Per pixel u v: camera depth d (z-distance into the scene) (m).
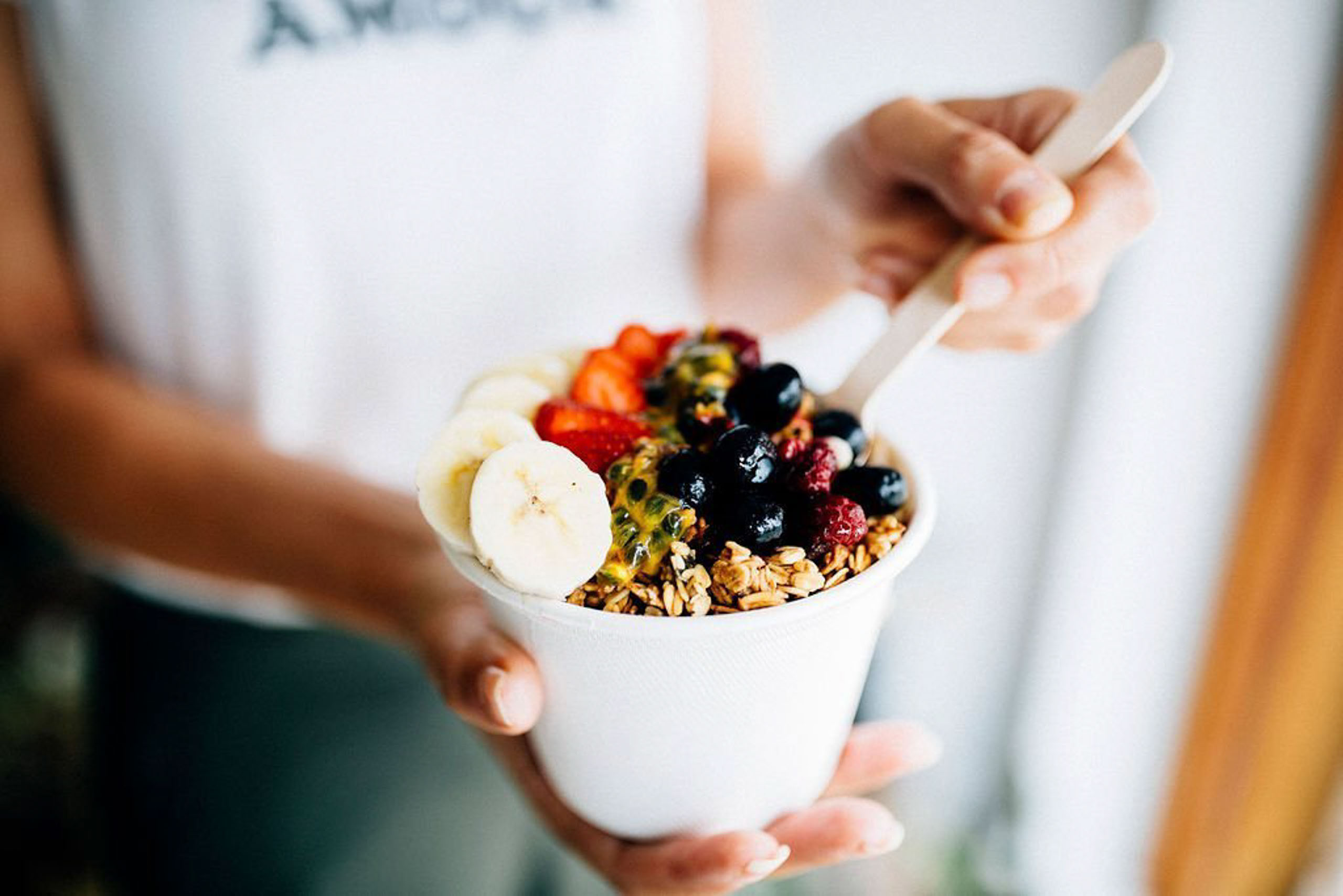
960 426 0.79
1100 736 0.82
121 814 0.52
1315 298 0.57
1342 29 0.53
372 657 0.54
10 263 0.51
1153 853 0.81
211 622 0.55
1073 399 0.76
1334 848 0.70
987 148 0.36
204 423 0.48
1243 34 0.57
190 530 0.44
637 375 0.38
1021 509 0.81
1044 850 0.91
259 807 0.49
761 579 0.31
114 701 0.54
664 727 0.33
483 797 0.51
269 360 0.53
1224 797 0.72
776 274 0.55
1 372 0.51
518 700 0.31
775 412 0.34
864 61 0.68
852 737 0.39
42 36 0.49
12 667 0.73
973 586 0.85
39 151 0.52
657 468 0.32
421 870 0.48
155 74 0.47
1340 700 0.64
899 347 0.37
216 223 0.50
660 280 0.61
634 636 0.30
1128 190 0.36
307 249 0.52
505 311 0.56
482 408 0.35
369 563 0.41
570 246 0.56
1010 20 0.64
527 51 0.52
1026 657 0.88
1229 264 0.62
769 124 0.71
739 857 0.32
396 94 0.50
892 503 0.33
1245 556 0.65
